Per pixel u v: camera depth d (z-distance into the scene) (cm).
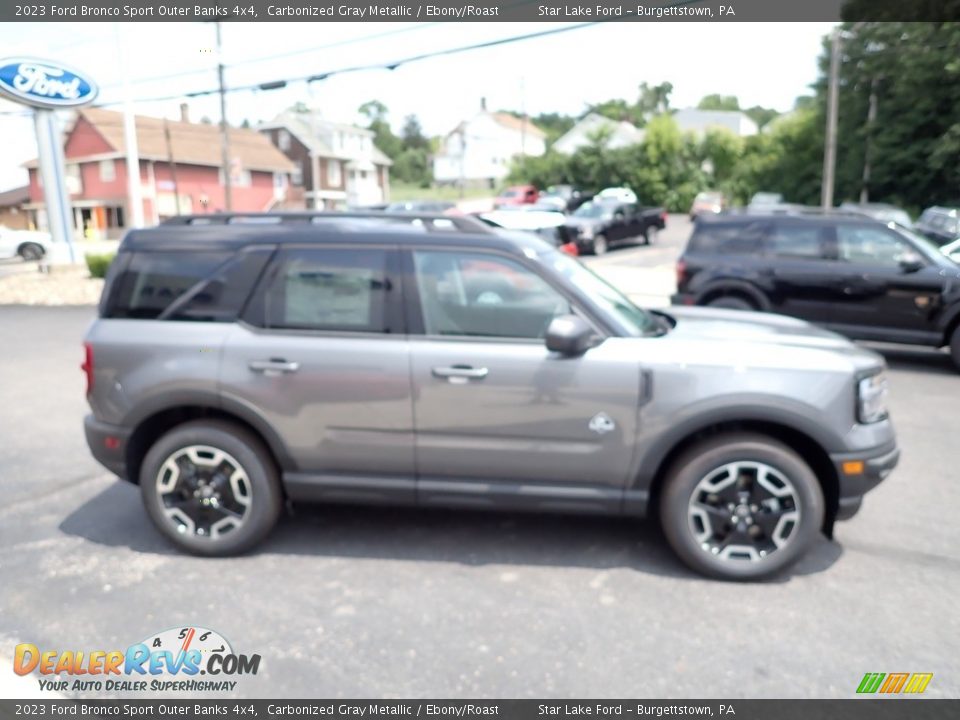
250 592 373
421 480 399
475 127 8350
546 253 418
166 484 409
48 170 1916
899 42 3584
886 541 431
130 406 405
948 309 854
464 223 420
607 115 8669
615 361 377
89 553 418
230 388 395
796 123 4662
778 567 378
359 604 361
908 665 312
